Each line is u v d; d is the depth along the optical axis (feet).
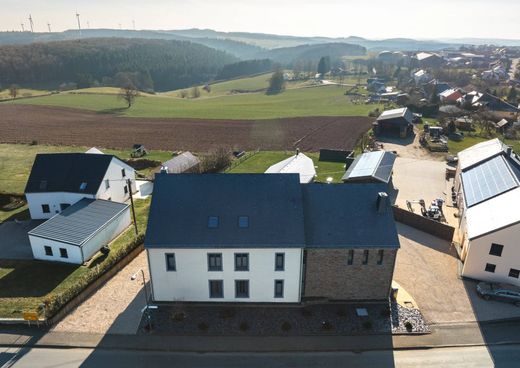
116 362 93.86
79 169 167.84
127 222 158.92
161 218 108.58
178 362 94.02
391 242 106.63
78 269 129.59
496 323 106.32
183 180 115.03
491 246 117.70
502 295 113.19
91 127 357.41
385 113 325.42
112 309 110.52
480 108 387.14
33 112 430.20
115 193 177.06
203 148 286.66
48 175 166.40
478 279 123.34
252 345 98.84
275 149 281.33
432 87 510.58
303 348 98.02
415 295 117.19
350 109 442.09
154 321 106.32
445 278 125.18
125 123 376.48
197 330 103.30
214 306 112.37
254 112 442.50
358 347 98.43
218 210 109.70
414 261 134.21
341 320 106.93
